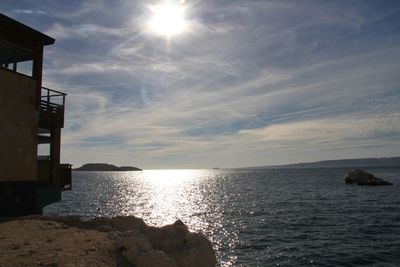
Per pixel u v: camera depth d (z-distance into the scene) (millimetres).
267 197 70188
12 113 16656
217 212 49062
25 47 17625
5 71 16344
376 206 51125
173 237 13984
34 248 9820
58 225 13641
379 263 22062
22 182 17078
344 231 32344
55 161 19750
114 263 9867
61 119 20297
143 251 11023
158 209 54125
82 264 8984
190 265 12867
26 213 17125
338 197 66375
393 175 157125
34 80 18031
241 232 33062
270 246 27031
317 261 22734
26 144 17328
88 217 45375
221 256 24406
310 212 46188
